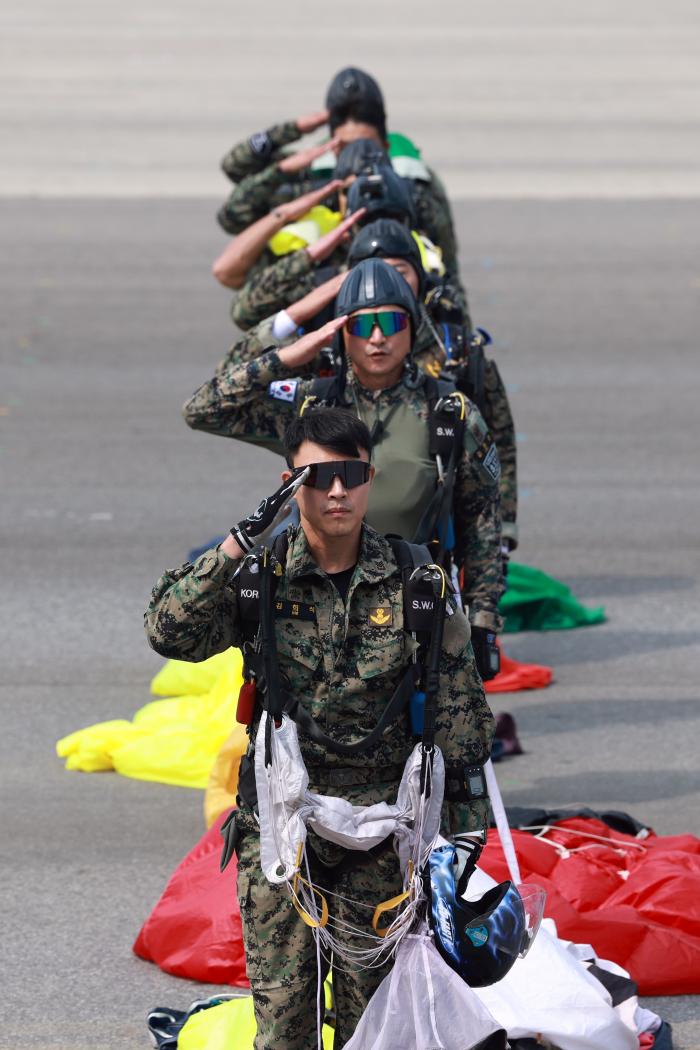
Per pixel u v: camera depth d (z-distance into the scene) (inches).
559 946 609.3
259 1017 515.2
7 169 3361.2
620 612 1222.9
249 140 1211.9
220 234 2832.2
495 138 3720.5
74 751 944.9
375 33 5442.9
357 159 942.4
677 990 666.8
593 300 2396.7
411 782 493.4
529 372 2007.9
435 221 1041.5
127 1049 629.3
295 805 488.1
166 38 5295.3
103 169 3376.0
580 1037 572.7
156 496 1513.3
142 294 2413.9
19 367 2018.9
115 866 805.9
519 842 727.1
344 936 506.9
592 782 909.8
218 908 692.7
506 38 5374.0
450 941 492.1
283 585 498.6
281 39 5280.5
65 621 1195.9
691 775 922.1
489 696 1065.5
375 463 645.9
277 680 494.3
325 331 657.0
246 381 680.4
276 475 1594.5
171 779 922.1
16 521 1432.1
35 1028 645.3
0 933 732.0
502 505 798.5
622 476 1583.4
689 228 2908.5
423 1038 482.9
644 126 3914.9
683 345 2155.5
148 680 1087.0
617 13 6077.8
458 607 513.3
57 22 5664.4
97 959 707.4
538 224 2910.9
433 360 753.0
